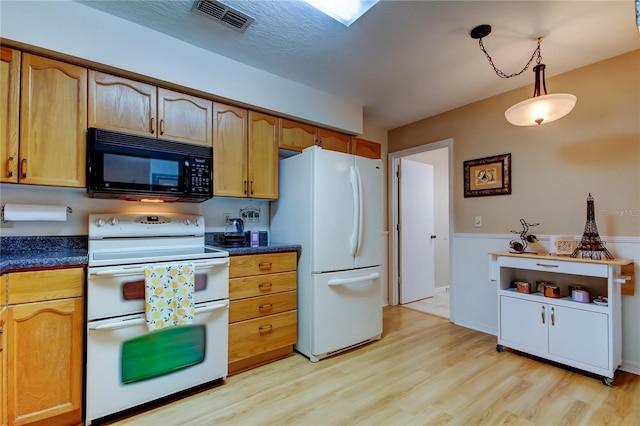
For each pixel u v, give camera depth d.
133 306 1.73
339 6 1.75
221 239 2.64
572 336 2.17
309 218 2.45
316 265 2.40
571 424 1.61
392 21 1.87
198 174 2.18
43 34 1.65
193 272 1.89
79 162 1.80
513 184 2.84
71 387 1.57
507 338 2.53
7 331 1.42
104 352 1.64
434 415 1.70
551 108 1.95
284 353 2.47
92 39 1.78
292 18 1.85
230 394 1.92
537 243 2.61
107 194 1.98
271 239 2.89
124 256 1.86
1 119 1.60
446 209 5.08
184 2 1.72
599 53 2.24
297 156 2.60
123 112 1.94
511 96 2.87
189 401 1.85
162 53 2.01
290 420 1.67
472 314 3.15
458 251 3.27
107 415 1.65
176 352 1.86
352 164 2.65
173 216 2.33
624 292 2.21
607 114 2.32
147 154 1.98
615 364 2.04
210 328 2.00
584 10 1.77
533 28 1.94
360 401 1.84
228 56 2.28
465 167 3.22
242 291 2.19
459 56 2.28
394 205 4.09
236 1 1.70
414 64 2.39
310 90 2.78
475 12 1.79
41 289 1.50
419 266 4.39
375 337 2.79
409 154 3.84
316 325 2.39
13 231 1.85
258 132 2.56
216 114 2.34
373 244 2.79
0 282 1.38
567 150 2.52
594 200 2.37
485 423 1.63
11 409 1.42
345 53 2.24
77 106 1.80
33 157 1.67
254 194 2.53
